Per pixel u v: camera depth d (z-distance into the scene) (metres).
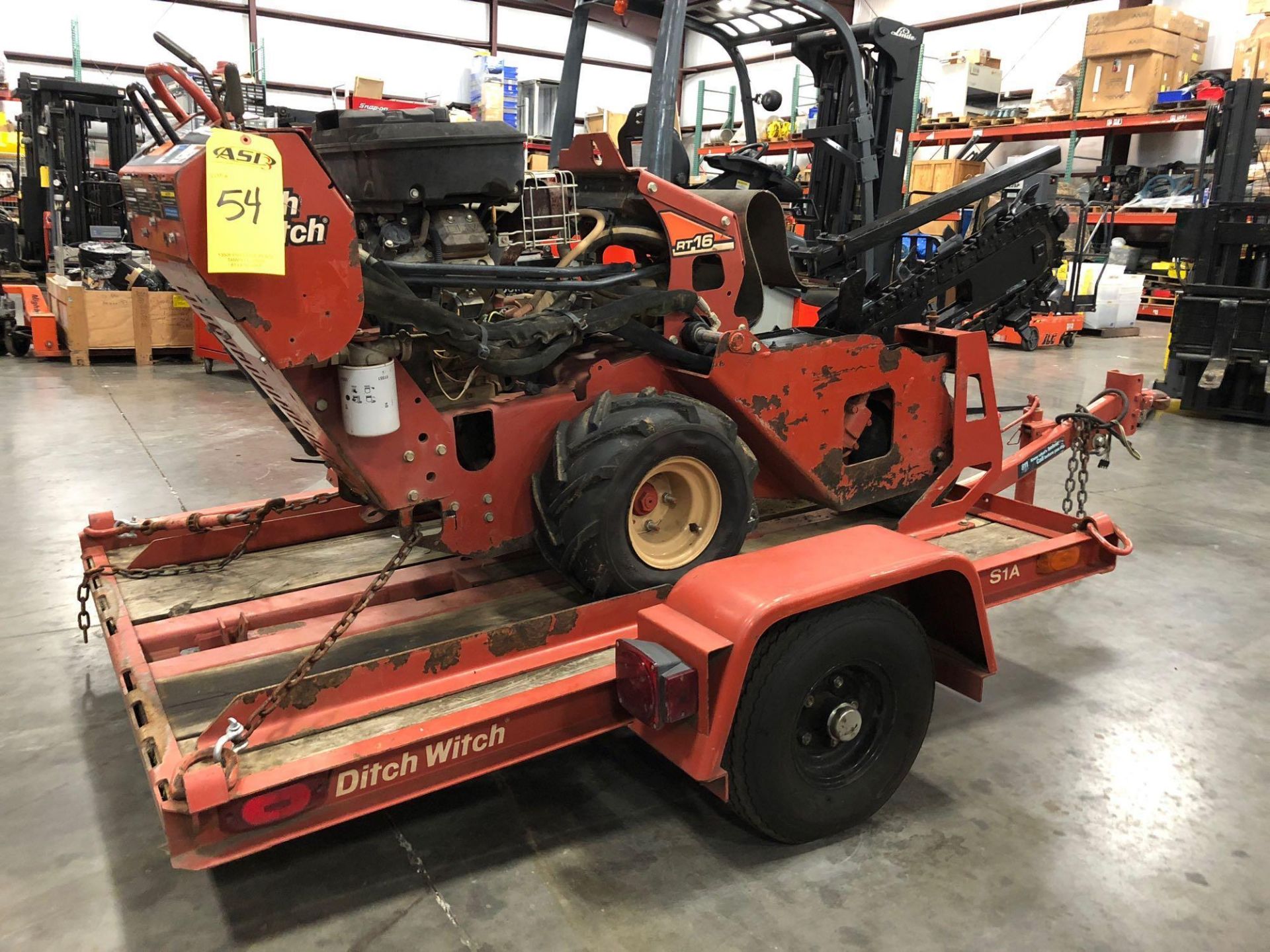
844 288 3.39
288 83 14.20
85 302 7.77
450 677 1.98
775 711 1.90
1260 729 2.63
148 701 1.92
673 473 2.38
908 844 2.10
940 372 3.08
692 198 2.54
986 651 2.21
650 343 2.50
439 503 2.33
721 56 16.77
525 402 2.34
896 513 3.31
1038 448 3.43
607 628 2.20
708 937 1.80
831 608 1.97
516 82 11.38
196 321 7.71
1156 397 3.80
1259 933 1.85
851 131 4.05
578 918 1.84
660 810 2.21
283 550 2.89
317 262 1.74
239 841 1.61
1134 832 2.16
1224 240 6.30
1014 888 1.96
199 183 1.56
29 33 12.27
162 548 2.69
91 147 9.90
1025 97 13.04
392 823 2.14
